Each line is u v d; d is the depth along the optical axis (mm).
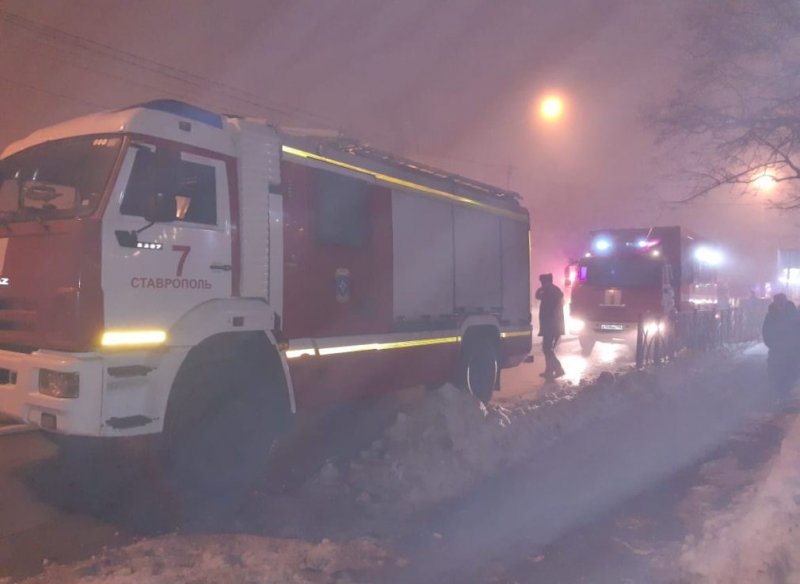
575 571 5105
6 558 5105
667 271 19703
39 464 7238
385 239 8641
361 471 6984
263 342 6777
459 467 7203
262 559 4988
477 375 10586
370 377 8352
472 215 10500
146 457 6508
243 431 6688
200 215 6340
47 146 6227
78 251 5516
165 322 5953
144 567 4785
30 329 5742
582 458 8039
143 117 6000
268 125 7055
